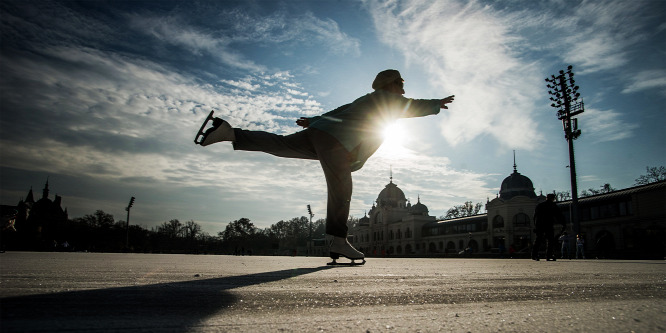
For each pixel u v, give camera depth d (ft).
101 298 4.54
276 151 13.61
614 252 88.33
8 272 7.71
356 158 14.24
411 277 8.59
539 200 197.57
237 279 7.38
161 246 367.86
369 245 320.91
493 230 210.59
